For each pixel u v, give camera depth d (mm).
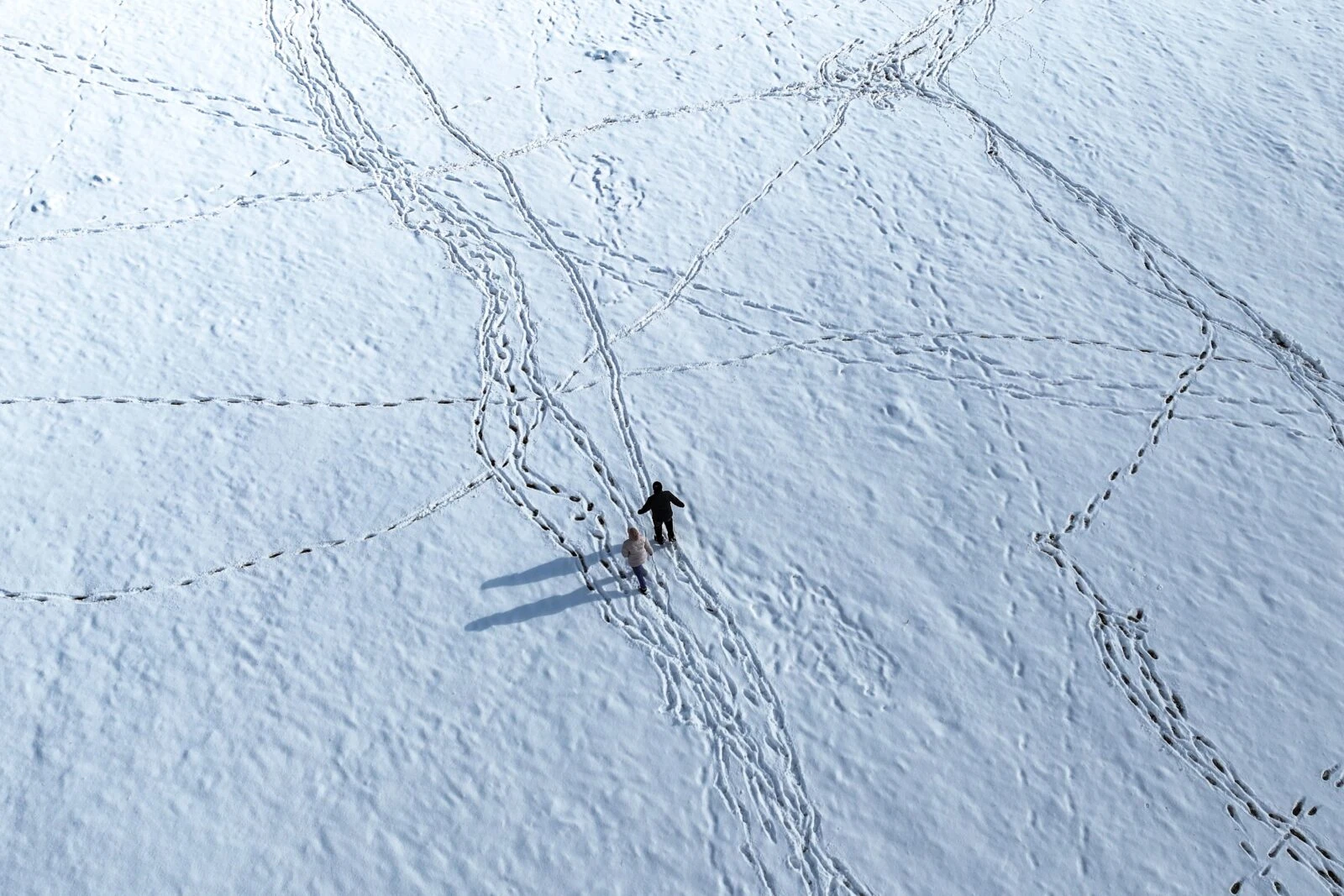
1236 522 16719
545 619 15445
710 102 23625
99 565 15852
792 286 19984
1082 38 25750
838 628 15438
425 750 14125
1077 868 13367
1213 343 19266
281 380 18250
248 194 21281
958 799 13891
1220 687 14938
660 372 18578
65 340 18688
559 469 17234
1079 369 18734
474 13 25562
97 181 21219
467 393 18219
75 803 13602
